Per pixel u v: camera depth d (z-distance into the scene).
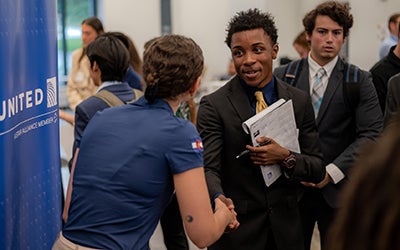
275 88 2.50
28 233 2.12
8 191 1.89
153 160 1.84
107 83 2.92
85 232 1.85
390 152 0.70
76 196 1.90
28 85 2.08
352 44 8.69
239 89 2.46
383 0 8.31
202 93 6.71
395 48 3.85
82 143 1.94
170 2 9.70
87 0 10.00
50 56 2.29
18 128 1.98
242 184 2.44
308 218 2.89
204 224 1.84
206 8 9.57
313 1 8.87
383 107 3.83
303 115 2.52
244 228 2.44
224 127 2.44
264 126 2.33
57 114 2.40
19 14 1.98
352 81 2.98
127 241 1.83
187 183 1.83
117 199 1.83
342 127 3.00
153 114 1.90
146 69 1.94
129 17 9.59
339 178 2.85
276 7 9.09
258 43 2.38
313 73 3.07
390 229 0.68
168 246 3.77
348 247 0.72
